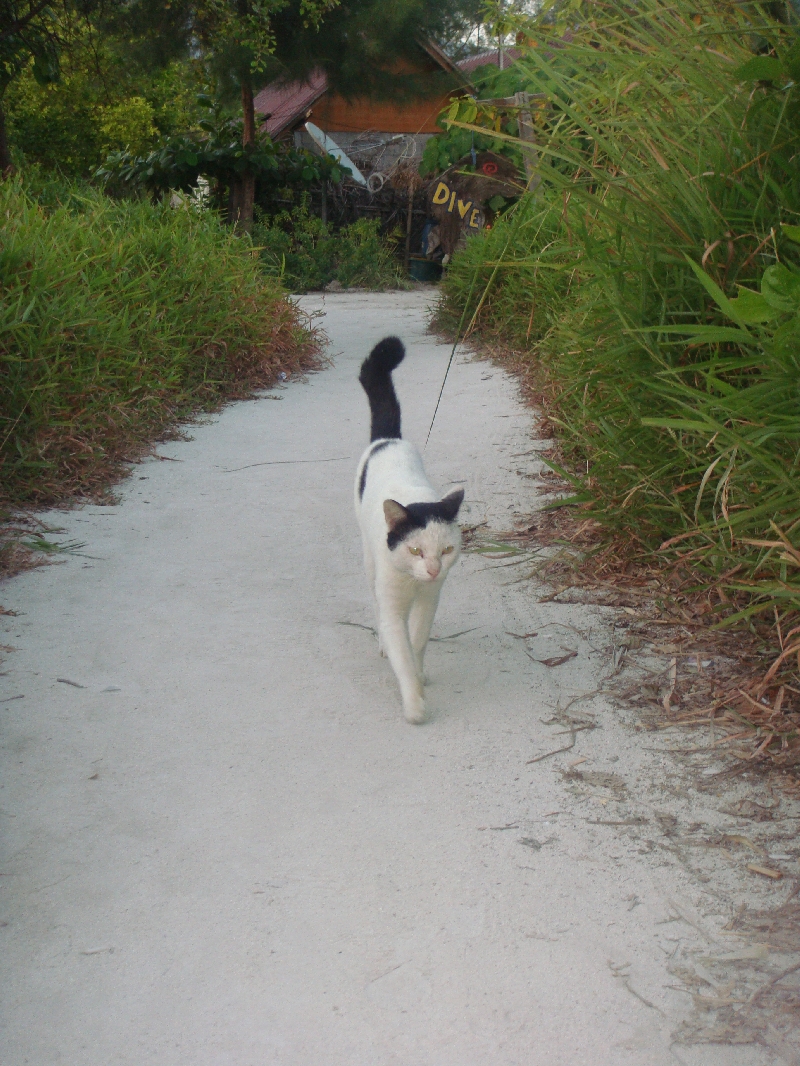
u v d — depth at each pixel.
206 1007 1.93
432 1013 1.90
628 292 3.88
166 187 16.81
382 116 21.67
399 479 3.49
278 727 3.01
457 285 10.52
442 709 3.12
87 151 25.20
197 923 2.16
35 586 4.11
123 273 7.14
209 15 13.06
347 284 17.84
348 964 2.03
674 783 2.66
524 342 8.68
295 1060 1.80
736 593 3.59
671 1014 1.88
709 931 2.09
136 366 6.60
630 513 4.06
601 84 3.61
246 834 2.47
